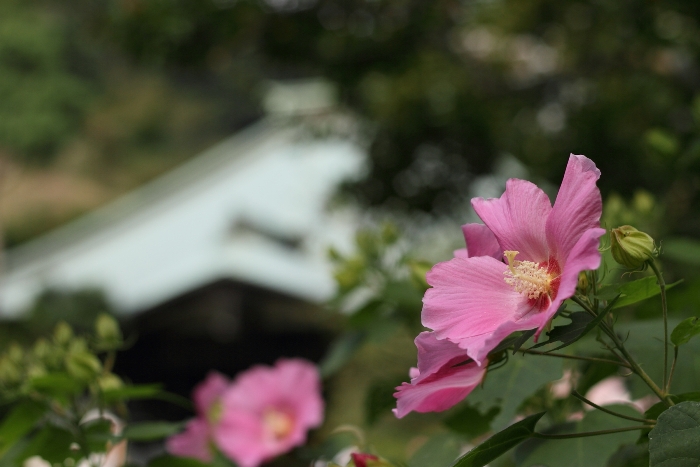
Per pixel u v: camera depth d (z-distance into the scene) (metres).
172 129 38.03
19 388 1.89
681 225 3.37
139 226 22.19
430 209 6.63
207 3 6.43
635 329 1.44
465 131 6.36
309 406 2.90
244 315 15.18
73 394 1.79
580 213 0.99
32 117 28.20
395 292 2.18
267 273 15.88
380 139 6.71
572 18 6.29
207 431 2.70
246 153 22.55
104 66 35.47
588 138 5.82
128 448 1.98
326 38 6.56
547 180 6.20
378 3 6.53
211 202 21.70
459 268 1.06
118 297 17.30
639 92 5.90
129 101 37.28
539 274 1.04
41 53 28.09
